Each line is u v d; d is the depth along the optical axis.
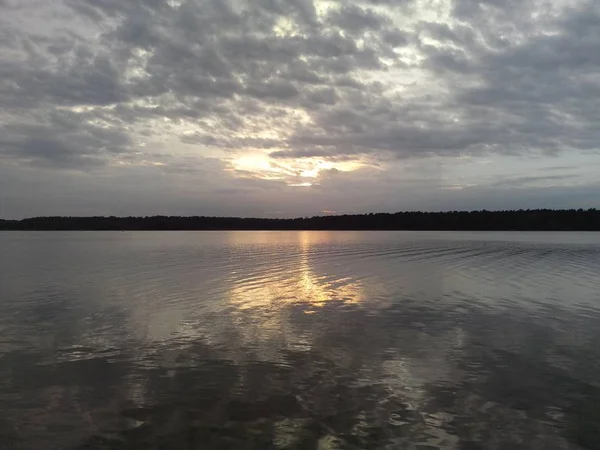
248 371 10.51
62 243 69.69
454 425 7.97
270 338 13.23
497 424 8.01
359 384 9.74
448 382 9.86
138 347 12.38
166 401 8.92
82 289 21.88
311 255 43.69
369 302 18.69
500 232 141.38
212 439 7.51
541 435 7.66
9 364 11.05
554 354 11.73
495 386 9.65
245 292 21.14
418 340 12.99
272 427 7.89
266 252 48.00
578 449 7.25
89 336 13.47
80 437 7.60
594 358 11.43
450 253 46.09
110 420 8.16
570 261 36.88
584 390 9.45
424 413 8.40
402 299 19.38
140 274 27.91
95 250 51.47
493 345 12.52
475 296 20.06
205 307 17.62
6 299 19.22
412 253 46.22
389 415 8.31
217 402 8.86
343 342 12.80
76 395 9.23
